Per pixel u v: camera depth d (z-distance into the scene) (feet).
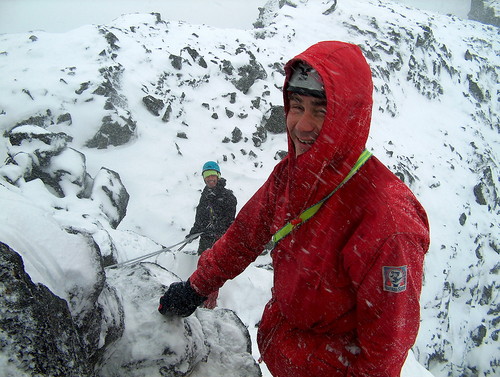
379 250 3.49
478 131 63.46
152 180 27.04
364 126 3.73
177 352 5.45
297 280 4.15
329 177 3.72
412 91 61.36
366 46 59.06
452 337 38.34
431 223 43.24
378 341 3.70
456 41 80.18
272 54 47.98
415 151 50.21
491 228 49.73
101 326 4.89
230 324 7.06
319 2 67.51
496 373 40.29
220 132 33.27
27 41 33.96
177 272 16.24
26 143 21.71
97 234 12.41
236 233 5.27
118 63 33.65
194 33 45.29
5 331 3.21
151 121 31.40
